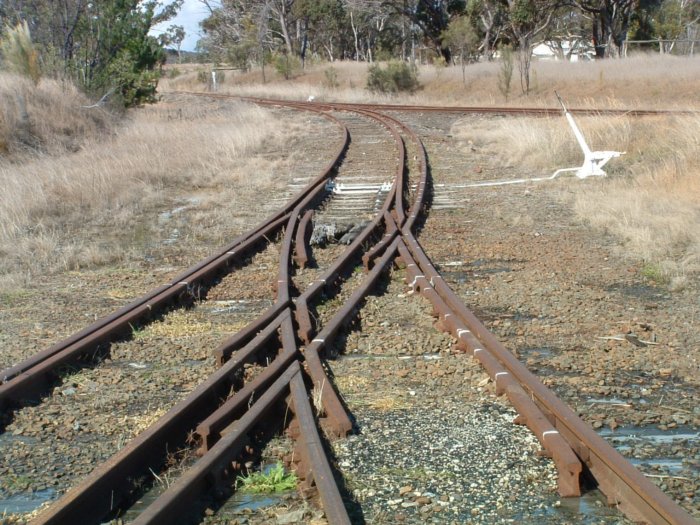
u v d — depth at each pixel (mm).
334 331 7211
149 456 5023
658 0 52688
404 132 24625
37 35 28328
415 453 5109
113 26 29516
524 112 28859
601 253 10500
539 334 7523
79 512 4312
